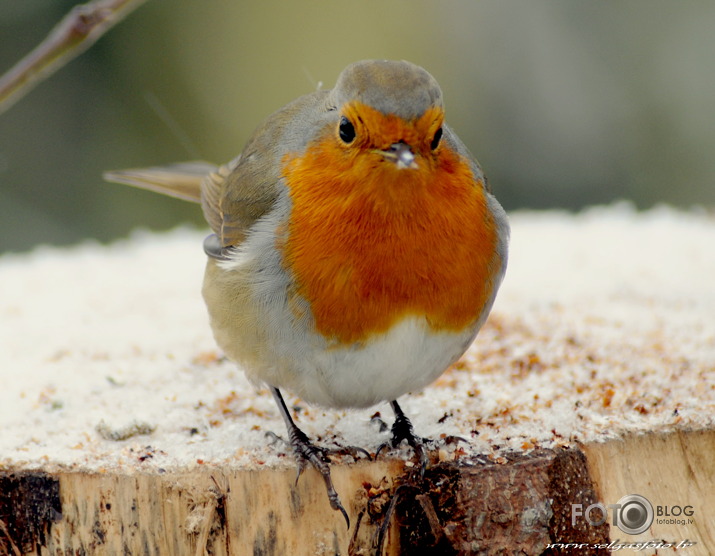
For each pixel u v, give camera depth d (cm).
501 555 812
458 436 862
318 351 836
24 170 1808
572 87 1825
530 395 966
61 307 1338
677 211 1733
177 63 1895
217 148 1908
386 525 828
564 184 1827
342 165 803
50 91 1819
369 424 951
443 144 809
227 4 1911
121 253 1619
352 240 804
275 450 863
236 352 898
